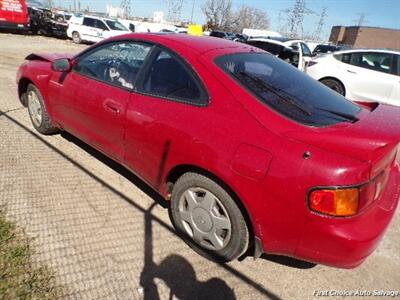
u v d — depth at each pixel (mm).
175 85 2564
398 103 7289
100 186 3293
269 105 2217
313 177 1882
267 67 2705
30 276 2172
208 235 2477
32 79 3971
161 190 2742
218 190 2295
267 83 2441
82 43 20109
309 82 2752
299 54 10094
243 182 2105
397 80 7238
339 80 7906
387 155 1977
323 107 2348
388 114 2432
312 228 1950
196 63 2494
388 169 2186
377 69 7512
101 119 3074
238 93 2283
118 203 3072
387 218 2133
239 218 2264
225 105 2273
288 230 2045
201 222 2492
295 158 1939
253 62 2688
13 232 2520
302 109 2242
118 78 2984
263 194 2047
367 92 7605
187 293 2260
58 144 4035
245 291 2328
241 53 2756
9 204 2832
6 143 3877
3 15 17766
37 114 4145
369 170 1850
